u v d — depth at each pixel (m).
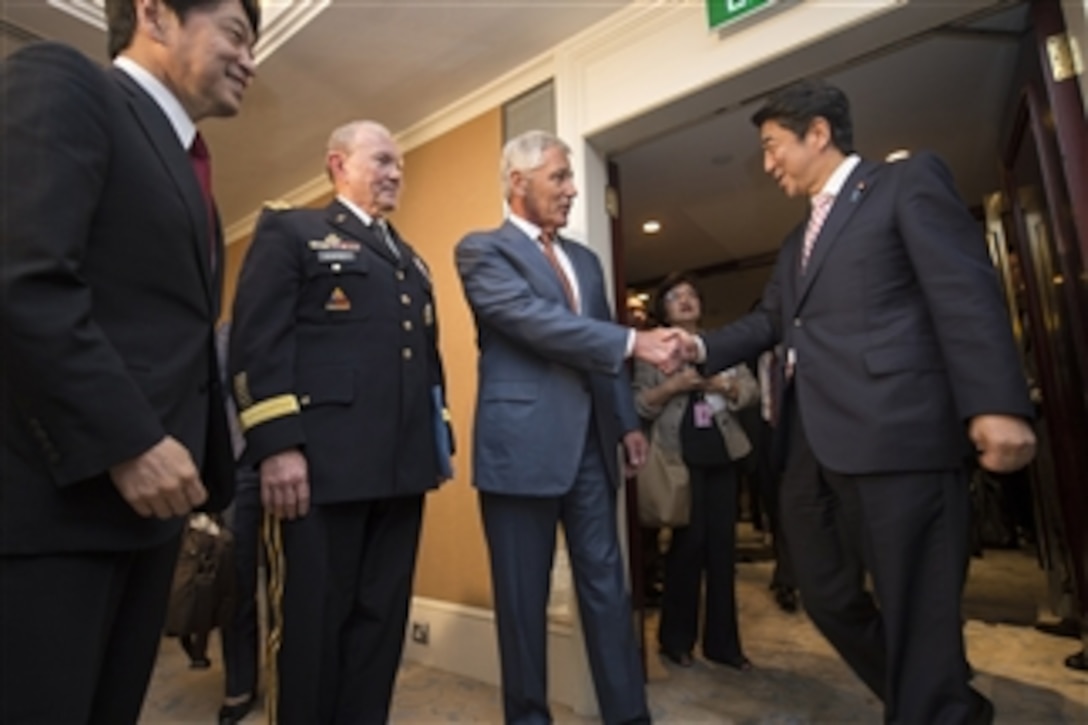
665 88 1.90
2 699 0.61
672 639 2.12
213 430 0.93
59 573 0.65
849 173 1.34
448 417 1.58
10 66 0.68
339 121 2.62
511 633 1.45
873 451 1.15
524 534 1.46
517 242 1.56
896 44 1.66
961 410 1.05
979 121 2.84
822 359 1.26
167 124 0.83
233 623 1.80
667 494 2.05
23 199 0.63
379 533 1.40
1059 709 1.66
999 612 2.55
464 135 2.49
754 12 1.70
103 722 0.79
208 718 1.81
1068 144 1.37
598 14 2.02
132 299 0.74
